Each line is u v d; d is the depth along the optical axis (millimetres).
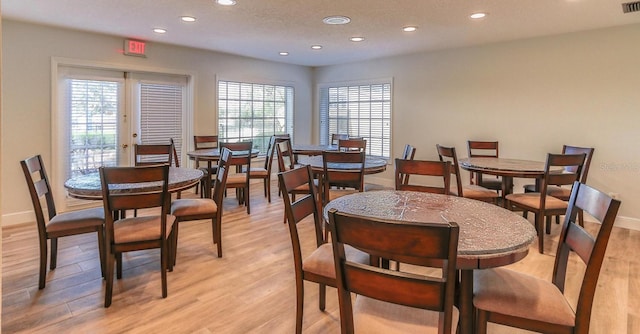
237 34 4547
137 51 4930
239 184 4500
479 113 5148
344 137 6250
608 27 4043
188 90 5637
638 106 3943
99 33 4562
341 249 1292
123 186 2570
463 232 1538
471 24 3977
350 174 3412
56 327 2104
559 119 4469
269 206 4918
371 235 1193
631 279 2762
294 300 2439
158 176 2348
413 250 1145
